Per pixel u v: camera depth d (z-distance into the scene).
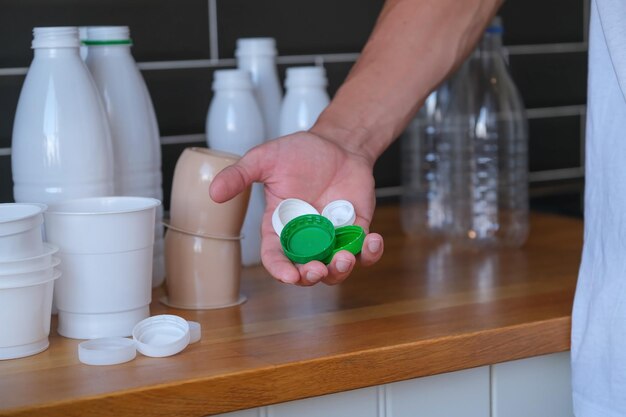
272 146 1.14
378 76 1.23
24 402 0.97
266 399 1.03
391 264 1.41
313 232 1.10
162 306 1.24
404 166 1.61
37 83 1.20
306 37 1.64
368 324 1.15
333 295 1.26
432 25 1.24
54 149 1.19
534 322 1.14
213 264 1.22
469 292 1.26
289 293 1.28
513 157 1.56
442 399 1.13
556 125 1.84
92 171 1.20
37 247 1.08
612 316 1.11
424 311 1.19
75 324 1.13
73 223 1.11
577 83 1.85
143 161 1.29
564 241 1.51
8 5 1.45
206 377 1.01
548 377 1.18
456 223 1.54
